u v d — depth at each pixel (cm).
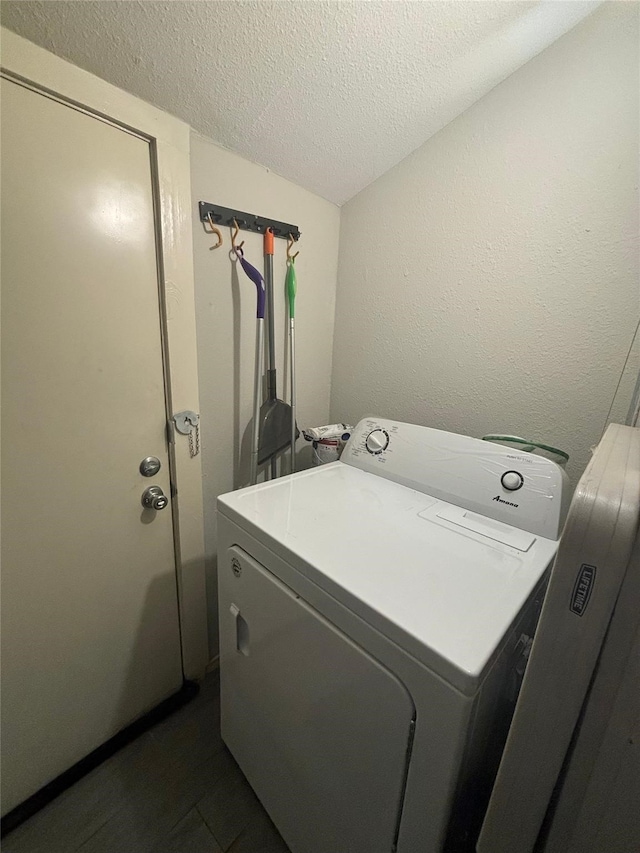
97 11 68
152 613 119
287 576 75
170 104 90
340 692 66
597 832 47
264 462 133
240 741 103
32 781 100
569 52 92
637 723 40
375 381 152
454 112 111
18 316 78
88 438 94
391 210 134
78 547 98
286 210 129
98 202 85
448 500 99
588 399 103
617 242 92
